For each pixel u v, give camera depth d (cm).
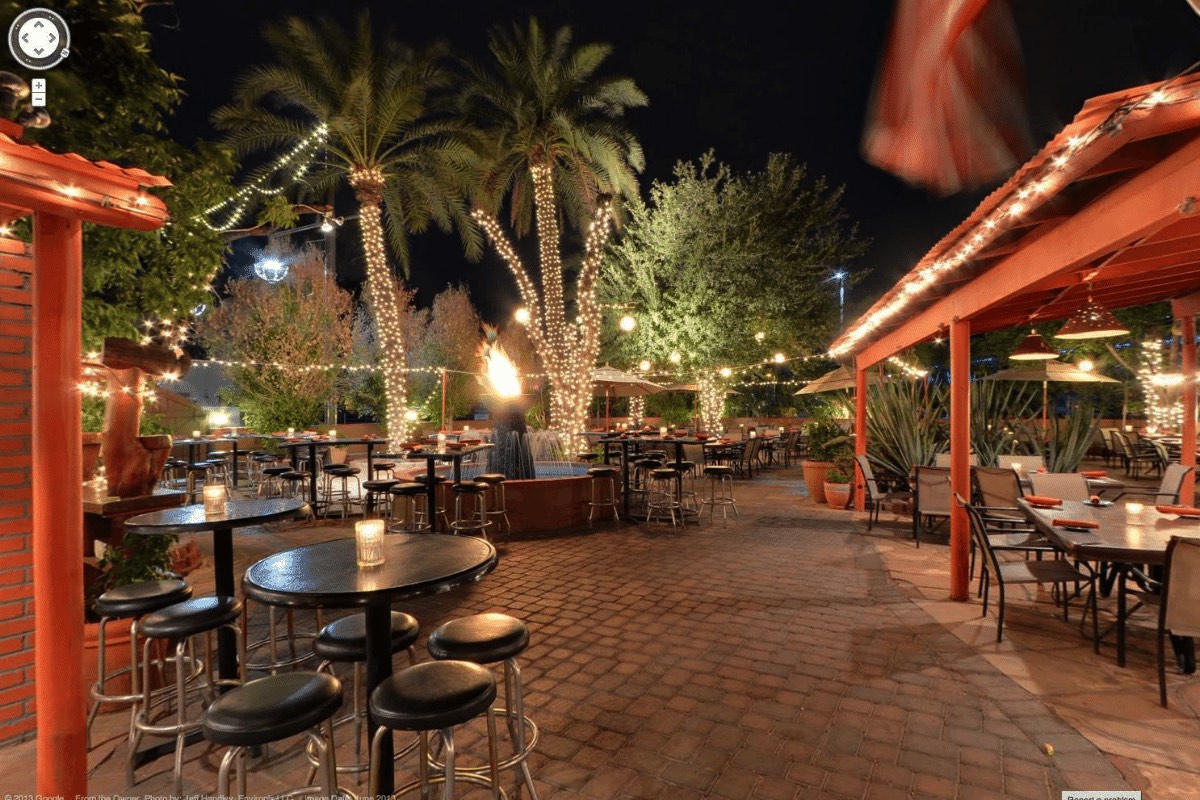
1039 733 312
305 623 490
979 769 282
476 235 1446
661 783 275
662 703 347
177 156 442
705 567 630
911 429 940
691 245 1619
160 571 386
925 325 618
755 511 960
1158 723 320
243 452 1375
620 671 388
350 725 332
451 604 519
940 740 306
